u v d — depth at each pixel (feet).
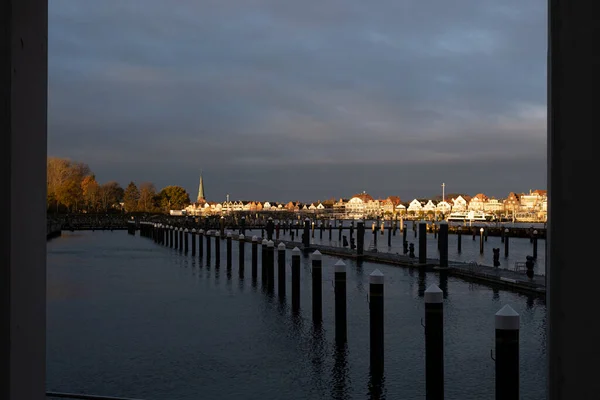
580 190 6.68
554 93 6.81
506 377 35.53
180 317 82.64
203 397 48.42
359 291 106.11
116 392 49.80
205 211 602.44
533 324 74.18
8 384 7.39
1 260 7.42
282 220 465.88
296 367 56.80
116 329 74.84
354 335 69.77
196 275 135.33
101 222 408.26
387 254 165.58
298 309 87.92
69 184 401.49
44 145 8.55
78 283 120.67
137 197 558.56
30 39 8.07
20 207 7.75
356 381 52.44
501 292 100.22
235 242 273.33
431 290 44.42
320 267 78.23
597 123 6.58
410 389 50.11
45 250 8.59
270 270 108.17
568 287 6.74
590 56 6.60
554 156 6.82
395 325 75.61
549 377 6.90
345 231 416.26
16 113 7.63
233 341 67.62
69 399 28.76
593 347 6.62
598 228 6.59
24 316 7.85
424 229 135.85
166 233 242.17
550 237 6.90
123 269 148.56
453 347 63.77
